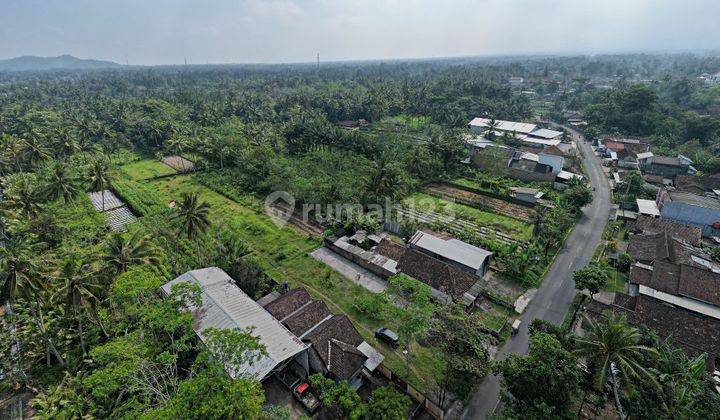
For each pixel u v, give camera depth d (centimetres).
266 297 5172
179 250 6344
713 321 4334
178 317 3791
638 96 14212
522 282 5747
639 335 3481
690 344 4206
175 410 2695
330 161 9669
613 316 3975
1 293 4381
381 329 4675
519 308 5197
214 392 2834
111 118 14650
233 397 2791
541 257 6212
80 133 11850
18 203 6812
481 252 5984
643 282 5375
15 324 4716
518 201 8575
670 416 3091
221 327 4147
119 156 11950
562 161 9994
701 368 3634
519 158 10719
